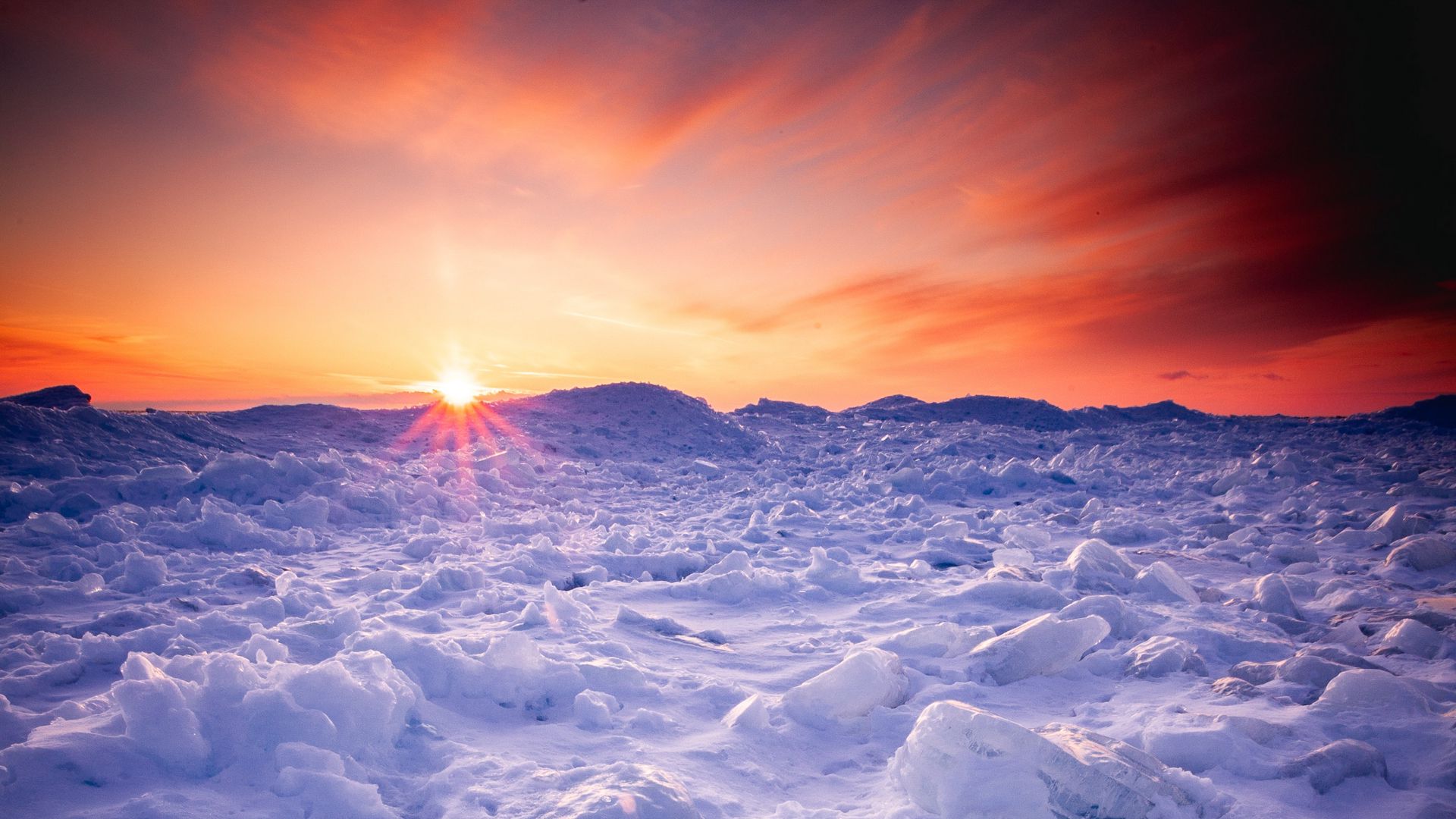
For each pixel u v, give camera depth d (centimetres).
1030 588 596
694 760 317
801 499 1298
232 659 307
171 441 1341
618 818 237
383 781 286
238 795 258
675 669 445
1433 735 315
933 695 397
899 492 1466
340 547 852
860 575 728
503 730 343
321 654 419
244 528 820
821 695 375
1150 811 250
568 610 538
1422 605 557
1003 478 1541
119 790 253
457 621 534
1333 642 497
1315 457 1972
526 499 1278
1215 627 509
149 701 276
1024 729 263
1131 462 2062
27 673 381
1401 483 1468
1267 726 321
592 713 353
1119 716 363
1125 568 686
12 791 239
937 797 268
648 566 778
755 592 655
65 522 775
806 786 314
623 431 2017
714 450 1983
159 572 616
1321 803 274
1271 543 916
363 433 1750
